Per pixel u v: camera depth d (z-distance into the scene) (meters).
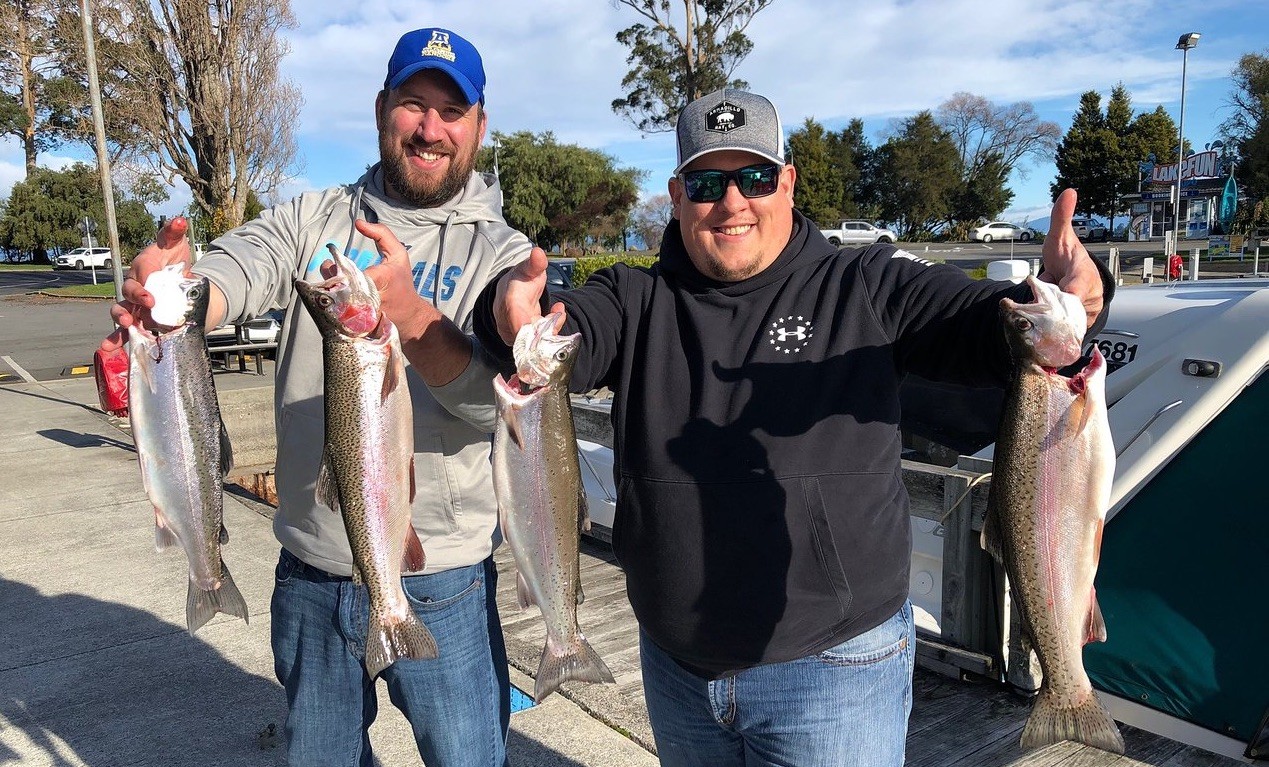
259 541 6.41
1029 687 3.76
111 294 36.06
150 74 29.95
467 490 2.71
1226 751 3.21
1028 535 2.09
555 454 2.19
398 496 2.28
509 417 2.18
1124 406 3.71
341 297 2.17
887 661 2.27
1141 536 3.47
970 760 3.35
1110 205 64.12
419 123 2.70
